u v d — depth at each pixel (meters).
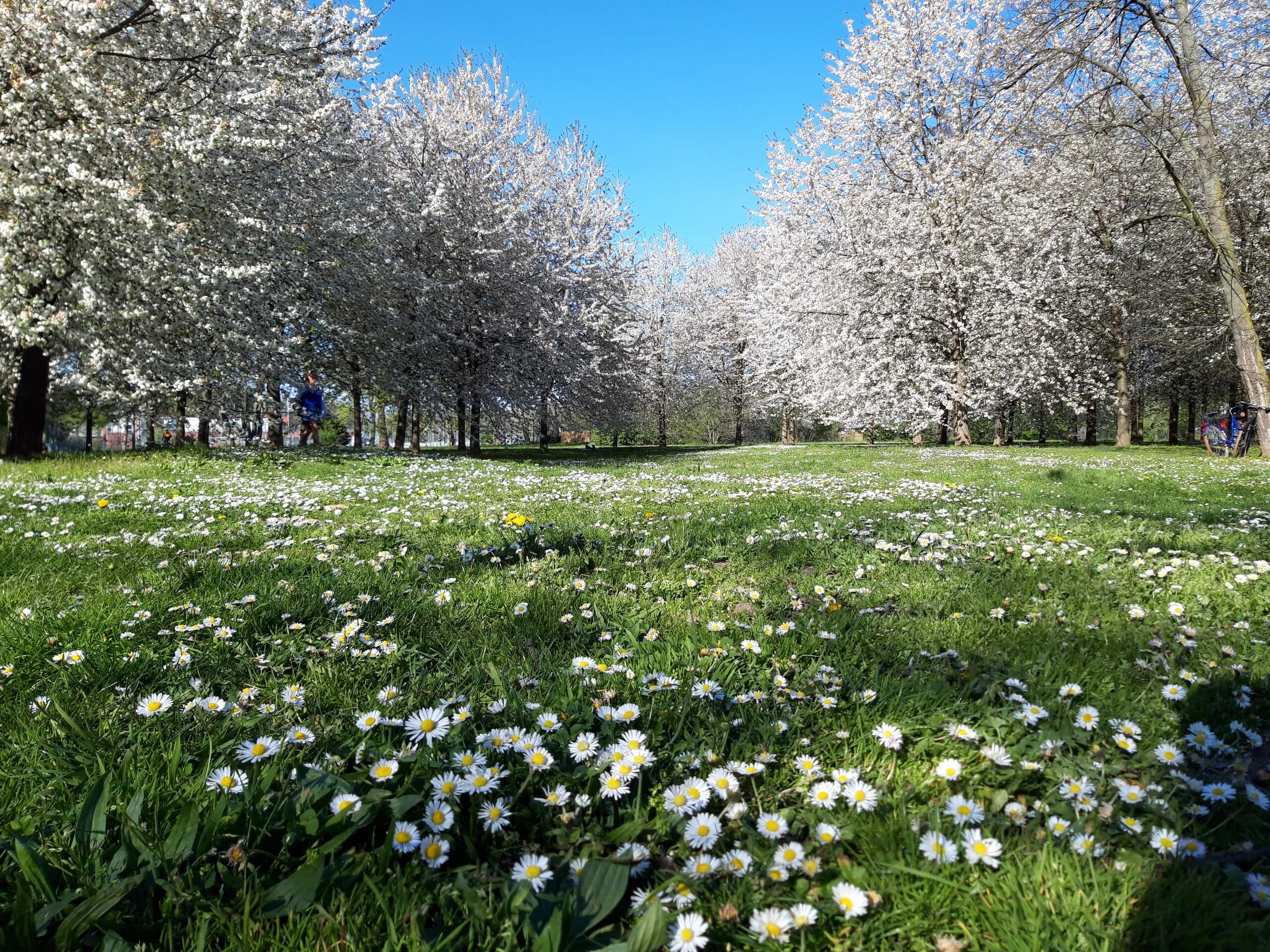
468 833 1.85
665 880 1.69
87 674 2.84
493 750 2.08
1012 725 2.32
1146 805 1.89
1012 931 1.51
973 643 3.24
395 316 21.91
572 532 5.71
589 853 1.74
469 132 26.30
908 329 25.73
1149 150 22.05
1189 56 16.77
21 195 12.16
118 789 1.97
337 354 21.77
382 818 1.84
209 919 1.54
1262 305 23.08
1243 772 2.07
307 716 2.50
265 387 17.45
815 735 2.36
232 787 1.93
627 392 33.84
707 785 1.94
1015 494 9.30
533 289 26.64
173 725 2.41
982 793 1.99
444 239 24.83
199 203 14.37
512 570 4.47
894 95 25.62
